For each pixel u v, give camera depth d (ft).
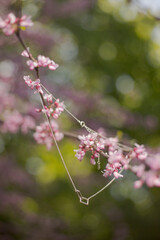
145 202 29.35
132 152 5.75
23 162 28.19
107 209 27.14
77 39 28.09
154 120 23.00
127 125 22.40
